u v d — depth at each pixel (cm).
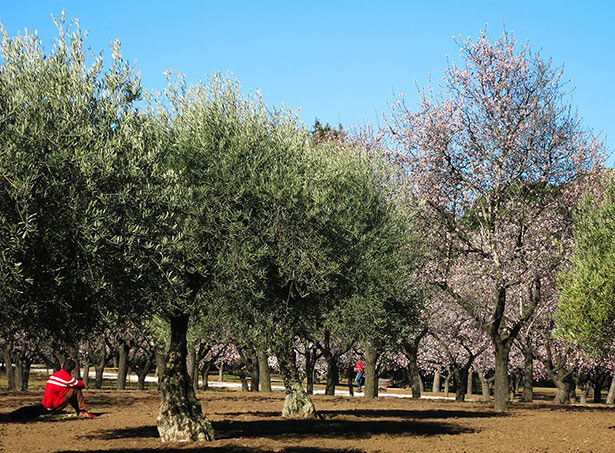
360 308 2078
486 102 2941
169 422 1586
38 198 1106
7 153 1074
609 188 2480
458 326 4150
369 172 2208
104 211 1152
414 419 2267
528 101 2962
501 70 2983
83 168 1141
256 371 4916
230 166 1559
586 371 4797
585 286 2172
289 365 2262
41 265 1116
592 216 2422
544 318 3716
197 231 1459
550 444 1617
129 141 1282
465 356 4997
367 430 1888
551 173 2942
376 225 2123
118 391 3753
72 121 1207
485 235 2948
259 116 1720
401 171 2959
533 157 2923
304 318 1847
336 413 2441
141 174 1260
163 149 1431
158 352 3581
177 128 1631
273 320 1848
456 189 2952
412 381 4128
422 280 2862
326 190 1722
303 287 1742
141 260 1252
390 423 2102
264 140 1680
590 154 3166
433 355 5306
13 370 4606
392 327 2720
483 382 5194
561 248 3080
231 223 1508
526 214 2956
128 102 1362
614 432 1880
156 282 1317
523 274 2884
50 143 1160
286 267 1612
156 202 1282
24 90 1204
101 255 1168
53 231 1116
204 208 1498
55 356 4119
